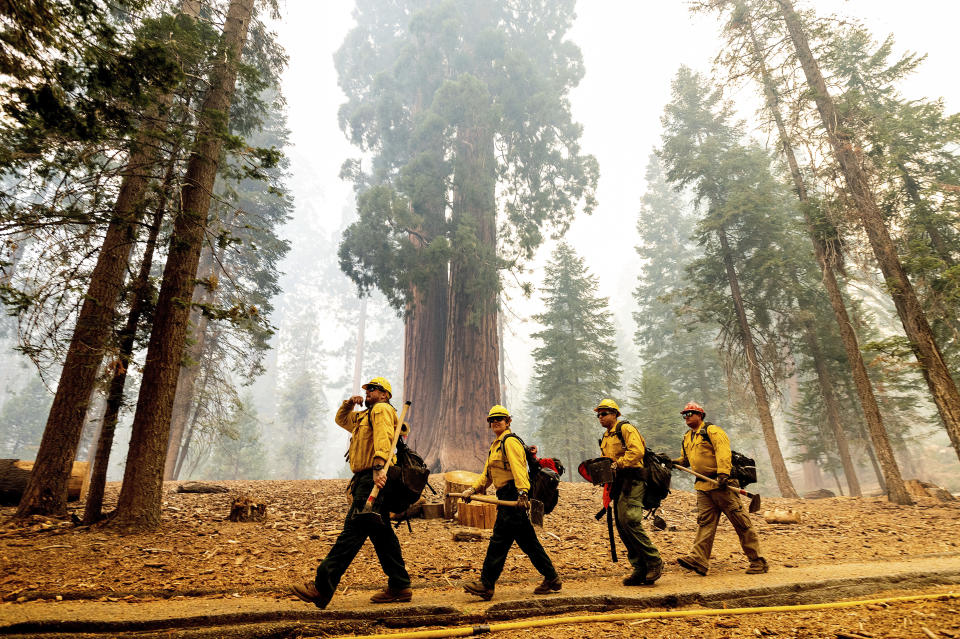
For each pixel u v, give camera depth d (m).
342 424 3.98
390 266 23.53
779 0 15.18
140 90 5.93
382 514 3.51
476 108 27.47
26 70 4.95
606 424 5.09
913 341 11.77
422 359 25.27
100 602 3.42
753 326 22.34
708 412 30.98
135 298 7.68
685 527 8.86
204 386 23.94
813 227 15.20
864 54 19.23
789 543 7.39
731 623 3.41
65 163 6.45
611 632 3.24
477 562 5.48
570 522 8.81
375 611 3.32
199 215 7.58
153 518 6.52
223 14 10.67
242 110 13.70
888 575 4.50
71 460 7.70
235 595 3.83
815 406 23.56
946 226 16.53
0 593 3.46
